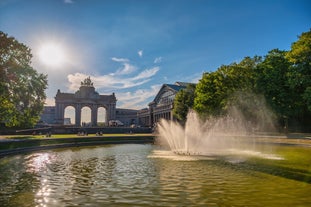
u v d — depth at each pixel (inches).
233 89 2281.0
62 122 5777.6
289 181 642.8
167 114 4527.6
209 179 668.7
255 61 2352.4
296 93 2160.4
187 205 462.3
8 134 2810.0
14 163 1007.0
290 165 885.8
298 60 1913.1
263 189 566.9
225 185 603.2
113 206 460.1
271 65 2255.2
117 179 682.2
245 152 1312.7
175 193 538.9
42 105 2399.1
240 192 543.2
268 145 1722.4
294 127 2603.3
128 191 558.9
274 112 2204.7
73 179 690.8
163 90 5012.3
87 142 1985.7
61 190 576.7
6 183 651.5
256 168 828.6
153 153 1326.3
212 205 460.8
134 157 1159.0
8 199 511.8
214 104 2425.0
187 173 750.5
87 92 6127.0
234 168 828.0
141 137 2340.1
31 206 468.8
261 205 459.8
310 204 464.4
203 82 2551.7
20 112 2250.2
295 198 500.4
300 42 1905.8
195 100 2664.9
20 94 2037.4
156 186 599.2
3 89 1600.6
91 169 847.1
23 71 1849.2
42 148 1593.3
